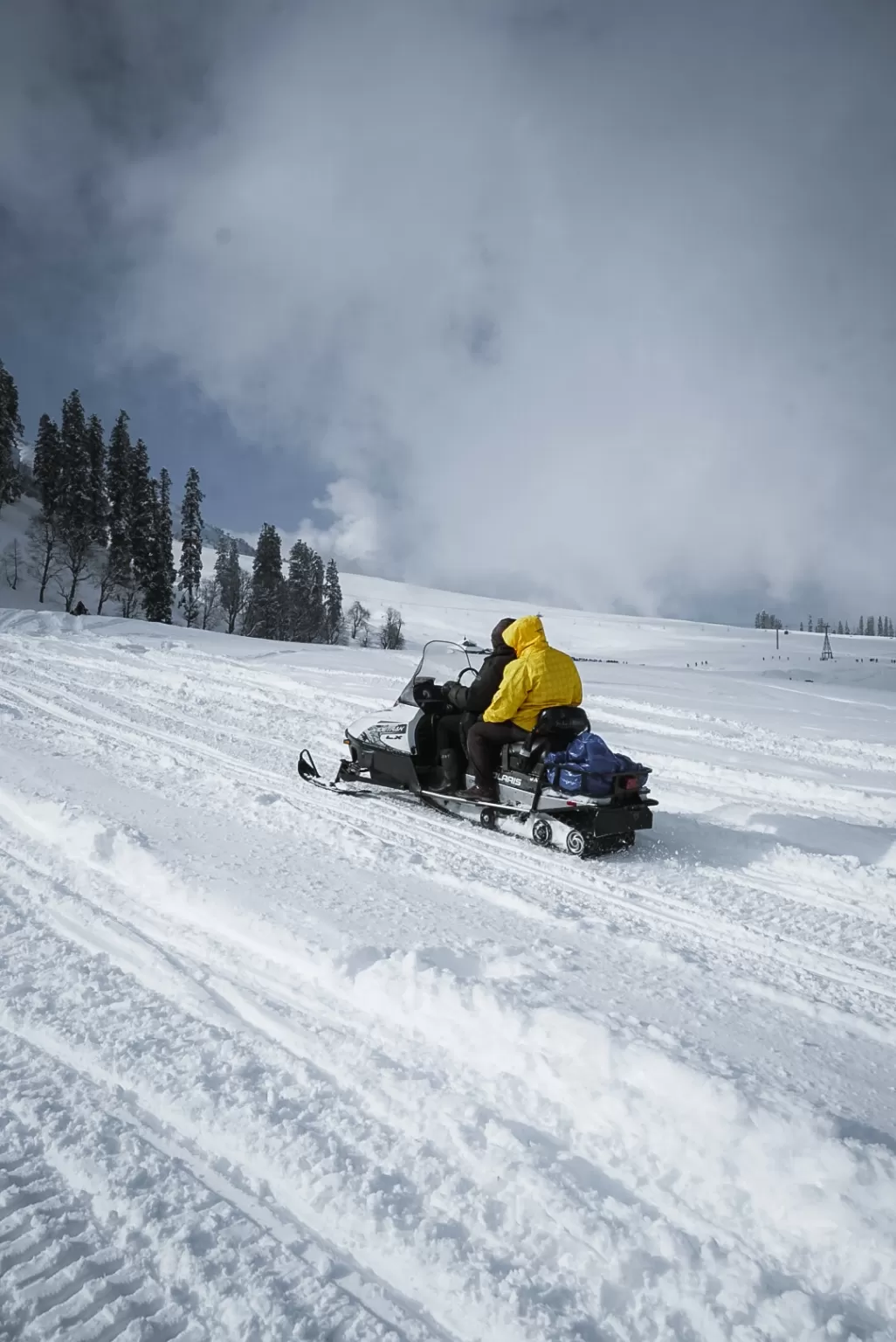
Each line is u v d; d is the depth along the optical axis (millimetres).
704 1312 1693
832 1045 2922
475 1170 2109
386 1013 2875
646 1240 1896
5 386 58125
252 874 4219
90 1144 2146
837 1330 1641
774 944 3967
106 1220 1899
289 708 10633
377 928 3652
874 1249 1824
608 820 5176
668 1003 3148
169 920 3631
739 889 4758
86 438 59531
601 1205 2002
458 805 6121
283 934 3389
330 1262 1815
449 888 4406
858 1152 2021
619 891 4617
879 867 5160
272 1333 1619
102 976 3070
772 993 3332
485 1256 1841
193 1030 2713
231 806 5664
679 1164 2150
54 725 8352
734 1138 2156
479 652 6367
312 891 4066
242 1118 2264
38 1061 2514
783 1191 2010
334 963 3141
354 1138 2211
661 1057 2420
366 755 6547
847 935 4125
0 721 8312
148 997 2934
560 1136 2270
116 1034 2668
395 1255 1841
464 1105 2352
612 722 12211
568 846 5254
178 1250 1817
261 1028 2770
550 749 5434
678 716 13281
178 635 25391
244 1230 1894
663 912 4340
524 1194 2023
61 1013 2787
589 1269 1810
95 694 10820
